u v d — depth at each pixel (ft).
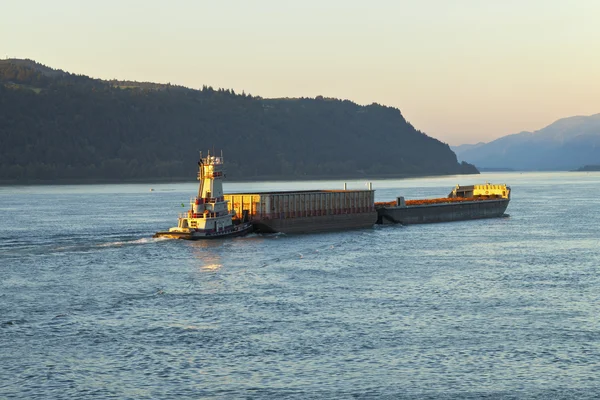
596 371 247.70
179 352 268.21
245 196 642.22
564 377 242.78
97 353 267.39
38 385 236.22
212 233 591.78
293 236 627.05
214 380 240.73
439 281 401.29
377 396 228.02
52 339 284.61
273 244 566.36
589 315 320.50
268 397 227.20
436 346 274.57
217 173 603.67
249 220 638.94
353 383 238.27
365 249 540.93
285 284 391.86
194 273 426.51
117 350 270.67
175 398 226.58
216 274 423.23
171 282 397.60
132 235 634.84
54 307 337.52
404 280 404.57
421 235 648.79
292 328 298.97
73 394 229.25
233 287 383.24
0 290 376.07
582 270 442.50
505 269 445.37
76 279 407.03
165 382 239.09
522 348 271.90
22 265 455.22
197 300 350.84
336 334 290.15
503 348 271.90
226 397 227.20
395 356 263.29
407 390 232.53
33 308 335.47
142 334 291.17
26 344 278.05
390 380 240.73
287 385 236.63
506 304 342.23
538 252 529.04
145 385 236.63
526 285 390.63
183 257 490.90
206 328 299.58
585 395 228.43
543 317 317.01
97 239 599.16
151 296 360.48
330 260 480.64
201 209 595.47
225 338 285.23
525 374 245.65
